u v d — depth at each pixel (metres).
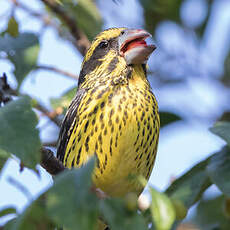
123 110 9.41
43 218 5.32
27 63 10.14
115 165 9.34
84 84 10.54
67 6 11.81
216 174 7.17
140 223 5.09
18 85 10.05
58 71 11.80
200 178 7.47
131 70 10.12
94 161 5.11
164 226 5.11
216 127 7.38
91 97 9.74
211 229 9.73
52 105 10.55
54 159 7.13
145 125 9.55
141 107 9.58
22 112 5.56
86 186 4.95
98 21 12.11
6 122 5.46
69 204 4.88
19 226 4.99
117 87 9.82
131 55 10.12
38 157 5.38
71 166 9.53
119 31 10.74
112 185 9.48
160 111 11.87
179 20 13.55
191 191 7.40
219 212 11.38
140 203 9.88
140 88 9.95
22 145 5.36
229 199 8.24
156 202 5.21
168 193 7.93
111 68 10.27
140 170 9.59
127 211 5.11
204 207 11.52
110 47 10.57
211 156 7.89
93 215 4.89
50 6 11.74
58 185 4.96
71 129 9.89
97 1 13.48
